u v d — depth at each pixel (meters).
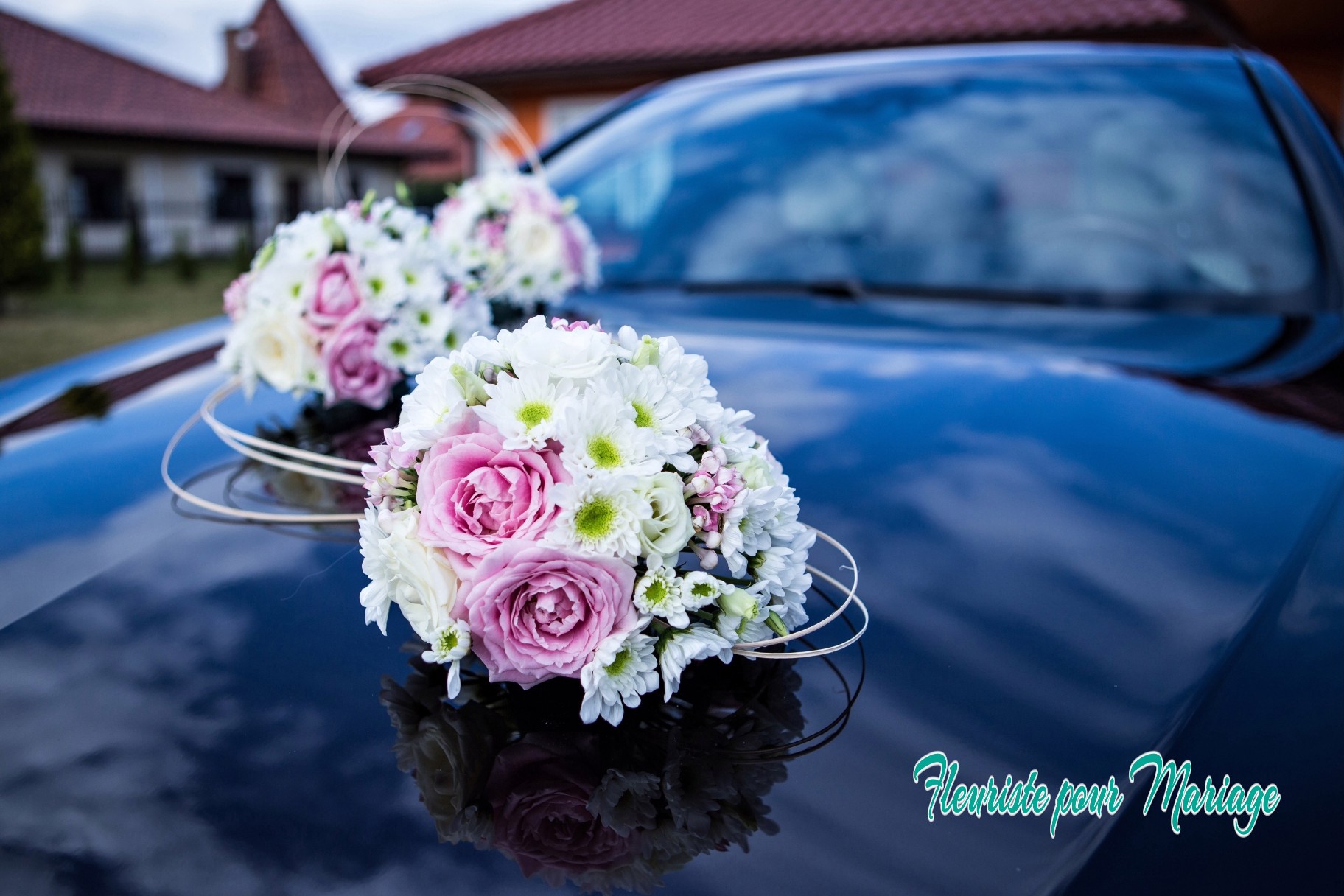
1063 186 1.24
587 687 0.52
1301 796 0.50
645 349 0.58
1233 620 0.59
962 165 1.29
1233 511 0.69
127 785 0.51
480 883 0.46
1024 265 1.20
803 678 0.57
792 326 1.08
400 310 0.86
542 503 0.54
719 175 1.39
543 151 1.55
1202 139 1.20
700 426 0.57
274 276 0.85
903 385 0.88
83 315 8.35
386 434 0.57
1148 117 1.23
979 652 0.57
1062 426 0.79
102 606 0.63
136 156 15.18
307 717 0.55
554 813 0.49
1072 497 0.70
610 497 0.53
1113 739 0.52
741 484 0.56
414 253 0.87
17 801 0.50
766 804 0.49
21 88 14.64
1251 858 0.47
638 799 0.50
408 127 20.05
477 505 0.54
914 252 1.25
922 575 0.63
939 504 0.69
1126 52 1.39
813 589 0.63
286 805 0.49
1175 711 0.54
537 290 1.14
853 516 0.68
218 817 0.49
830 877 0.46
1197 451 0.76
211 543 0.70
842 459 0.75
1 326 7.55
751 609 0.54
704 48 8.27
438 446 0.56
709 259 1.31
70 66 15.70
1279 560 0.64
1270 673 0.56
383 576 0.57
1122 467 0.74
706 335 1.04
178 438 0.88
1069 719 0.53
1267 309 1.06
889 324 1.07
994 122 1.31
